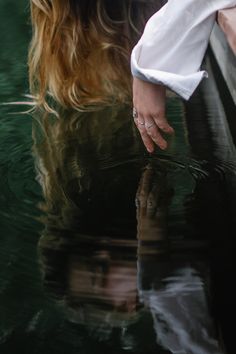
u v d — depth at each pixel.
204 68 3.71
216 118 2.85
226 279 1.70
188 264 1.77
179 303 1.59
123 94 3.08
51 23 2.87
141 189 2.20
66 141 2.63
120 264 1.76
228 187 2.20
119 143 2.57
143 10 2.98
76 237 1.91
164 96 1.78
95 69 3.04
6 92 3.30
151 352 1.40
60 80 3.04
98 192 2.18
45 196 2.16
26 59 3.85
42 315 1.56
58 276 1.70
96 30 2.95
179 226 1.97
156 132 1.85
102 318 1.53
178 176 2.28
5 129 2.79
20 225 1.97
